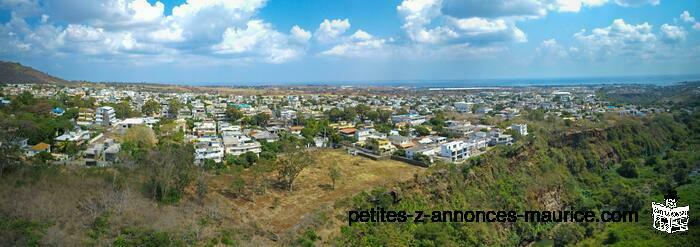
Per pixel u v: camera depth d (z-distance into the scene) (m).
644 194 86.00
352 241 53.97
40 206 45.78
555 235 72.50
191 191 61.53
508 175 88.62
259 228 52.25
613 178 103.88
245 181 70.38
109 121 117.12
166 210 51.81
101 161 72.75
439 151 94.94
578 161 107.62
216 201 58.78
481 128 128.50
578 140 115.38
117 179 58.50
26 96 123.56
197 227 48.38
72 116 115.56
